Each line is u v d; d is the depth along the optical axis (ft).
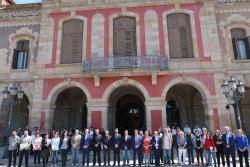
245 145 37.42
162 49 64.75
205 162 46.01
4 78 69.62
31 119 63.31
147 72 61.11
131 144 44.73
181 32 66.69
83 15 70.13
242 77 63.00
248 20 67.36
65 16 70.90
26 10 74.43
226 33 66.80
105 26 68.28
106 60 63.10
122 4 69.21
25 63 71.46
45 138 45.16
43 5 72.33
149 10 68.18
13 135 44.32
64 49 68.85
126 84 63.00
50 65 66.90
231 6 68.54
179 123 73.15
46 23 70.95
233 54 65.00
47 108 63.72
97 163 48.08
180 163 43.80
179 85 70.13
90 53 66.49
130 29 67.97
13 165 43.73
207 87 61.11
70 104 76.43
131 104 77.56
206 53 63.62
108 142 45.21
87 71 63.16
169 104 75.31
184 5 67.92
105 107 61.82
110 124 71.36
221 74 61.67
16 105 73.31
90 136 45.78
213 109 59.57
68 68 65.92
